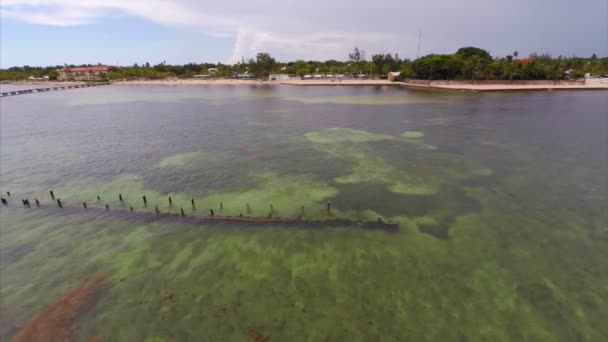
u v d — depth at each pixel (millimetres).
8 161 40125
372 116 65625
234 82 179500
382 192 29453
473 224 23562
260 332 14516
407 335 14227
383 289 17062
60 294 17234
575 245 20703
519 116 61719
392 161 37562
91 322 15266
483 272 18281
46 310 16109
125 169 36625
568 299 16172
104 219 25250
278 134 51875
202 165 37438
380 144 44688
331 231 22750
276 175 34062
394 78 158875
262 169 35875
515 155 38500
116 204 27922
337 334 14352
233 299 16547
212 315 15531
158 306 16188
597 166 34281
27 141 49750
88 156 41625
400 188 30203
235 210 26625
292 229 23078
